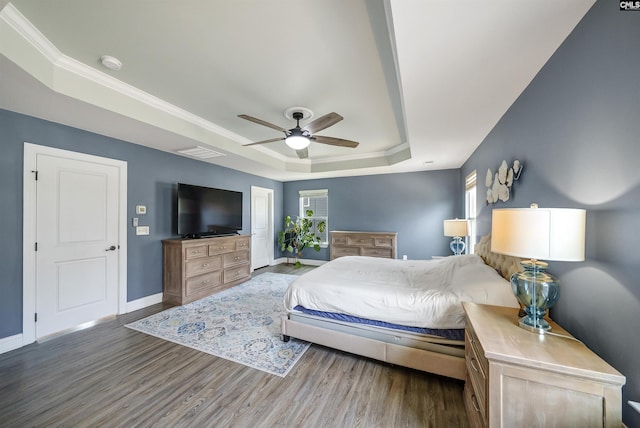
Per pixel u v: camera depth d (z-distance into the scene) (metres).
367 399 1.74
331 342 2.24
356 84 2.38
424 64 1.58
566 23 1.25
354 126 3.46
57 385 1.87
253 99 2.69
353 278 2.54
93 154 2.94
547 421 1.03
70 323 2.75
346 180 5.93
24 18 1.60
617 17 1.04
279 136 3.91
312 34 1.74
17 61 1.65
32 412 1.61
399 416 1.60
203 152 3.80
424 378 1.97
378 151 4.79
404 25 1.25
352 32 1.71
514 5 1.13
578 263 1.32
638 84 0.95
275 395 1.78
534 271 1.36
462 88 1.89
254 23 1.63
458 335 1.84
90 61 2.06
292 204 6.59
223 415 1.61
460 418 1.58
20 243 2.41
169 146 3.50
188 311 3.32
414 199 5.29
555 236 1.18
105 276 3.06
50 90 1.96
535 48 1.44
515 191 2.11
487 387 1.16
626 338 1.02
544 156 1.63
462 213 4.71
